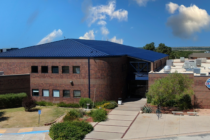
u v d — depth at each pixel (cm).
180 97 2988
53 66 3853
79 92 3747
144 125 2672
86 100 3559
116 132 2473
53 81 3850
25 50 4319
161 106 3369
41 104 3850
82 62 3678
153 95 3098
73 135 2280
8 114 3198
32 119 2975
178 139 2234
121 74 3959
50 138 2325
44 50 4166
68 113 3027
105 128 2608
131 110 3375
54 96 3875
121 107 3569
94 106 3581
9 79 3781
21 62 4022
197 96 3344
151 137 2309
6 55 4147
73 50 3959
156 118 2922
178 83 2983
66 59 3747
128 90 4375
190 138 2248
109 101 3688
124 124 2731
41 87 3931
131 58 4381
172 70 4359
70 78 3753
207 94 3306
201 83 3316
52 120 2934
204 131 2425
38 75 3934
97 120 2862
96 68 3641
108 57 3691
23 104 3366
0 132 2522
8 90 3781
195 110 3231
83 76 3691
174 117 2931
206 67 4869
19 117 3061
